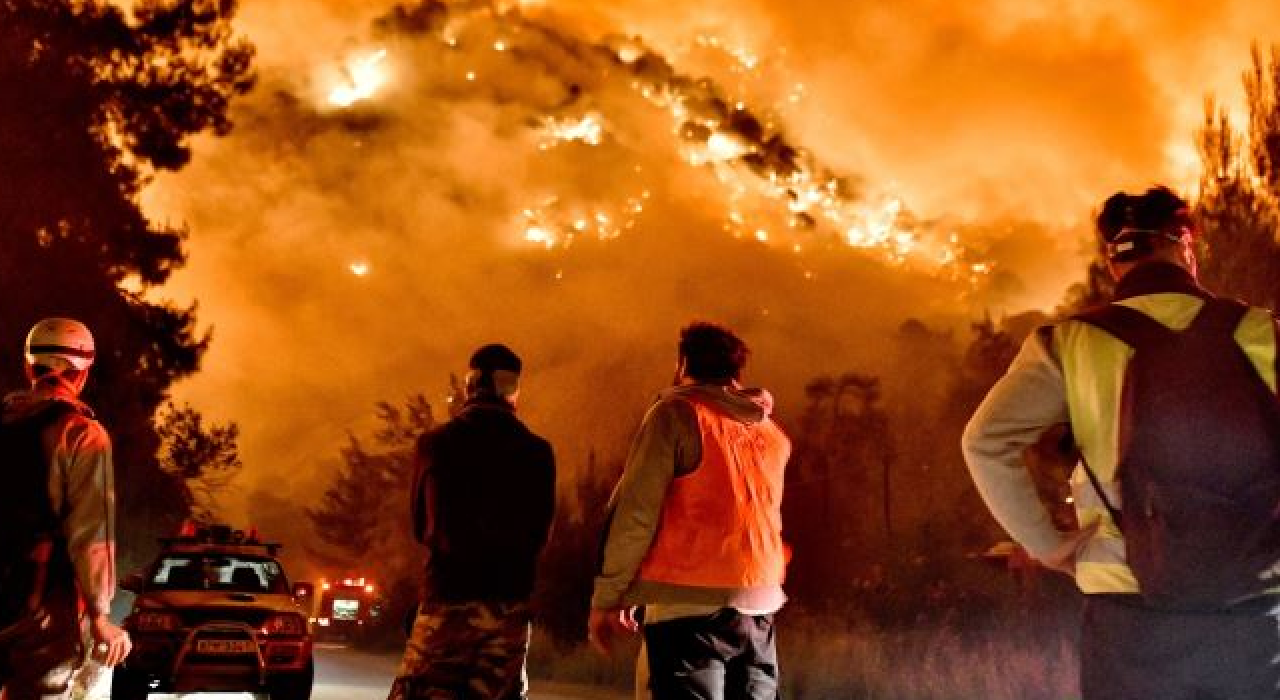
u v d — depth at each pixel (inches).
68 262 1085.8
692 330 214.4
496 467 238.5
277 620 546.9
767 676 201.8
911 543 762.2
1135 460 123.6
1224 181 587.8
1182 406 123.0
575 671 760.3
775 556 203.9
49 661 191.6
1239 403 122.6
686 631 194.5
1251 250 554.9
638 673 201.8
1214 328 126.6
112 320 1128.8
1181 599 119.3
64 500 195.2
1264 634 119.6
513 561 237.5
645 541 194.9
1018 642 565.3
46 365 205.0
